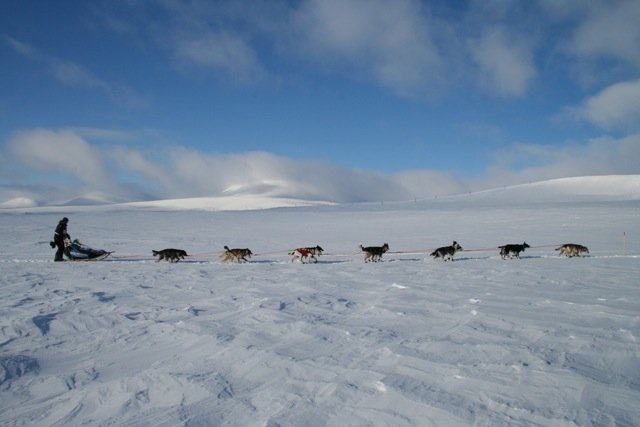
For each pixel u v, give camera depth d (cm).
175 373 386
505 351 419
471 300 684
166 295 795
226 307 675
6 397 351
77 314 627
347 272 1138
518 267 1187
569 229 2798
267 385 354
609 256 1482
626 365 374
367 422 285
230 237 2672
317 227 3500
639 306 621
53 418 311
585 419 277
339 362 403
